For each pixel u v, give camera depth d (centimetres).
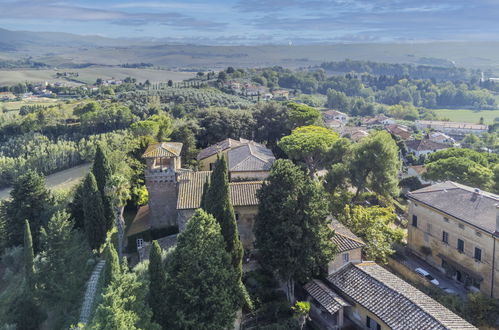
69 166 11494
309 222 4050
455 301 4062
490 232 4275
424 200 5294
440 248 5081
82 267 4922
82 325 2916
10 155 11975
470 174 6762
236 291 3641
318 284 4147
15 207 6209
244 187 5247
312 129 9388
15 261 5772
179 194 5312
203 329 3250
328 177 6712
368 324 3750
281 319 3888
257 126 10862
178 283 3328
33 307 4412
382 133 6656
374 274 4116
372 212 5466
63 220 4925
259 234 4256
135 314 2959
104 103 15175
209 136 10331
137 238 5597
